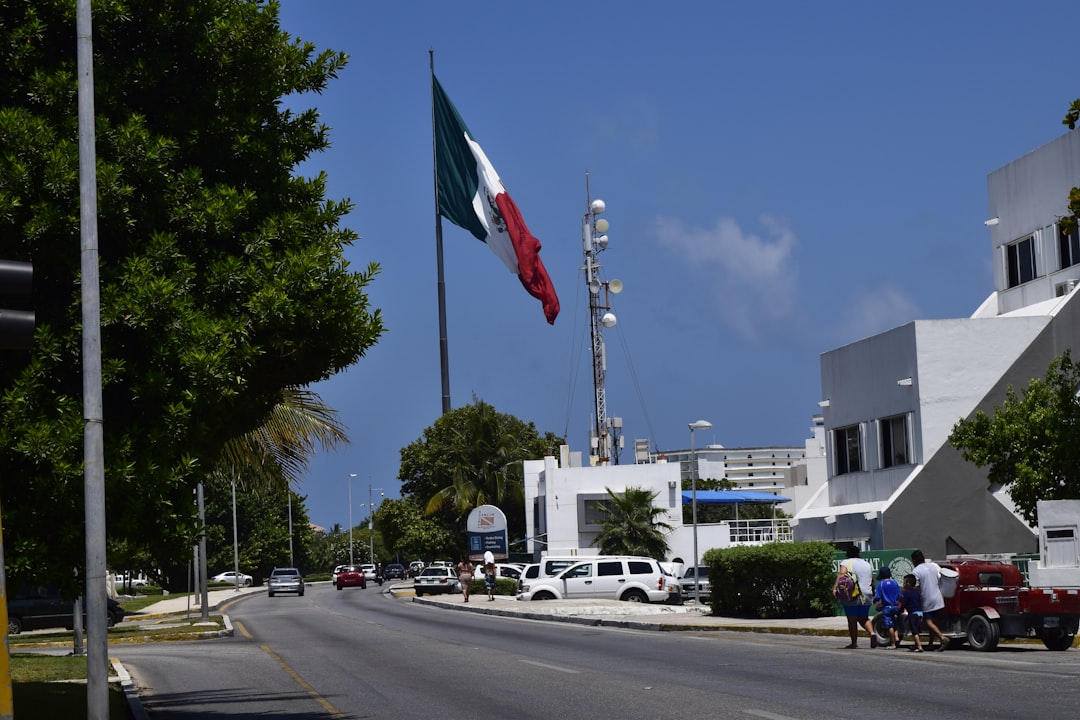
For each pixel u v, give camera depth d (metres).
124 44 13.36
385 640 28.58
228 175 13.75
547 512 61.78
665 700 14.53
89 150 11.38
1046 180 35.81
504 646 25.25
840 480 37.41
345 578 90.06
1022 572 26.30
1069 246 34.94
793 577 31.12
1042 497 26.41
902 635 23.38
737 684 16.14
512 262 54.38
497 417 84.06
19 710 13.69
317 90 14.42
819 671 17.69
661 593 45.44
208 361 11.97
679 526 60.72
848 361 36.91
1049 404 27.52
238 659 24.05
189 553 12.42
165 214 12.77
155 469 11.79
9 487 11.73
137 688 18.42
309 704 15.44
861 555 30.86
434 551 82.25
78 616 26.05
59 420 11.55
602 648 23.92
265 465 20.70
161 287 11.95
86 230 11.25
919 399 33.16
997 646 21.56
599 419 69.94
